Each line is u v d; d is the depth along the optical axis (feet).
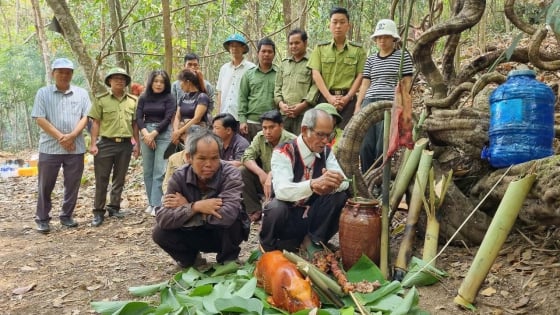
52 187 18.39
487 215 12.94
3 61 61.05
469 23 14.70
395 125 11.24
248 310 9.66
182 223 11.64
